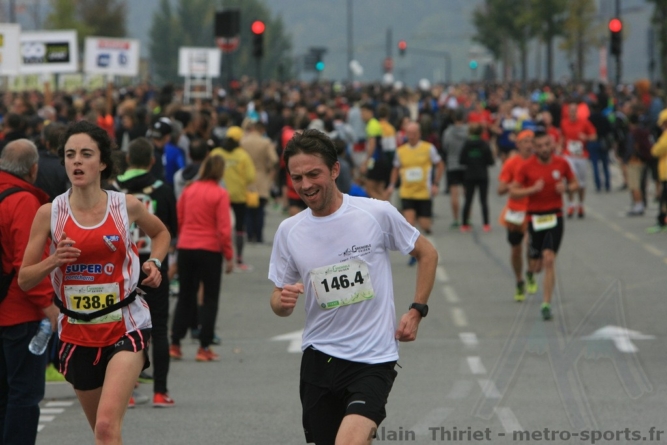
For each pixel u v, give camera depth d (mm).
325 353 18281
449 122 85250
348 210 18516
